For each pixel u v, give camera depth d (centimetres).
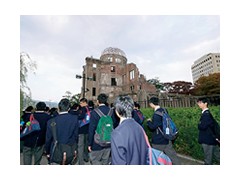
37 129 361
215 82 2353
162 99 1054
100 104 351
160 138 362
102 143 307
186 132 491
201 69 8350
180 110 590
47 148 279
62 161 268
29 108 409
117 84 3450
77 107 534
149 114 709
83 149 458
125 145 165
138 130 181
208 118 334
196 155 456
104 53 3803
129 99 197
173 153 362
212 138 331
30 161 365
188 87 3766
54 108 625
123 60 3712
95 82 3338
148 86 3039
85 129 461
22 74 848
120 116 194
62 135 272
